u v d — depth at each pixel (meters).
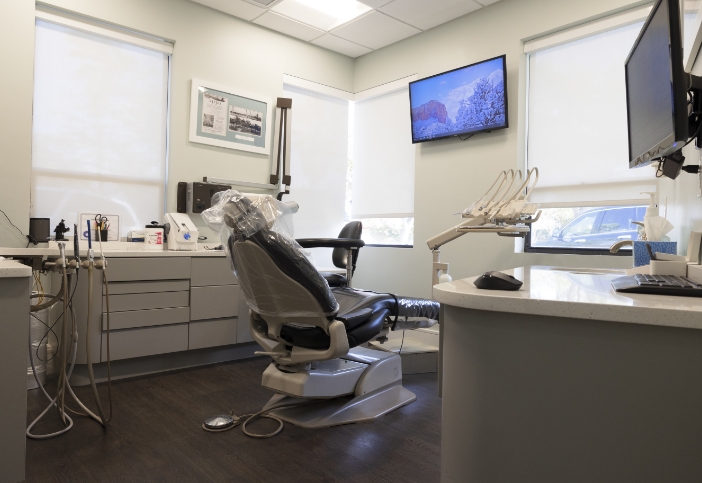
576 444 0.81
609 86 3.15
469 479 0.91
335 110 4.80
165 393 2.60
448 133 3.88
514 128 3.54
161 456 1.83
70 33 3.21
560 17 3.29
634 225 3.06
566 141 3.36
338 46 4.55
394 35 4.29
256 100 4.08
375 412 2.29
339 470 1.74
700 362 0.72
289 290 1.89
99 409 2.08
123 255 2.79
